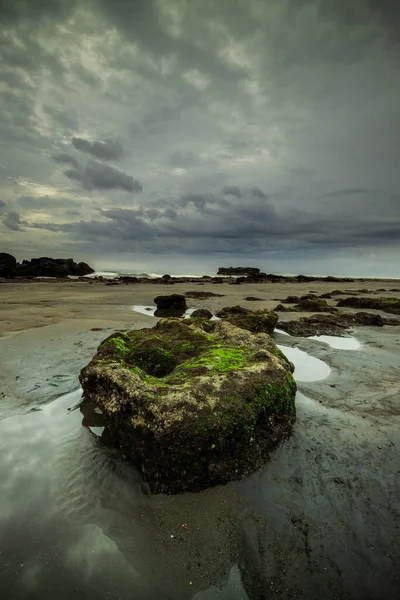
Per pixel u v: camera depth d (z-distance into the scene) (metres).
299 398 6.75
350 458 4.71
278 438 5.09
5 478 4.17
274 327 13.54
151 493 4.01
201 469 4.22
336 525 3.54
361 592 2.86
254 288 40.59
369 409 6.27
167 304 21.17
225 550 3.26
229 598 2.83
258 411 4.94
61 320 15.10
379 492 4.04
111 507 3.76
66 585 2.86
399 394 6.98
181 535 3.41
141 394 4.83
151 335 8.25
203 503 3.87
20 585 2.83
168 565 3.09
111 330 12.79
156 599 2.79
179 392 4.80
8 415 5.83
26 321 14.62
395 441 5.16
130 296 27.92
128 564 3.08
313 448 4.95
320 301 21.20
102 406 5.51
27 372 7.90
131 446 4.63
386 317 18.27
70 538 3.32
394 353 10.37
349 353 10.34
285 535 3.42
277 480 4.26
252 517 3.66
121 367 5.79
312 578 2.98
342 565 3.09
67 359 8.94
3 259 71.81
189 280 58.94
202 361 6.24
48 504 3.76
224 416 4.52
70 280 54.97
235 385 5.18
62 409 6.09
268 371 5.80
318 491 4.05
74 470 4.39
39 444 4.97
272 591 2.88
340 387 7.37
